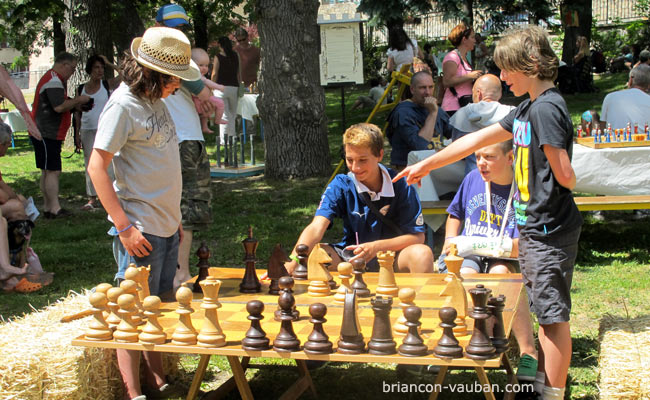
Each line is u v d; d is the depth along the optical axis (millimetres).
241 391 3158
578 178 6625
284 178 10867
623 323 3773
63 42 17188
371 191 4113
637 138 6688
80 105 8797
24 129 17922
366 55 25562
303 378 3684
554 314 3180
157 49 3422
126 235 3473
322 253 3645
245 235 7727
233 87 12203
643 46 25688
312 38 10703
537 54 3139
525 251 3279
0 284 5887
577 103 16703
